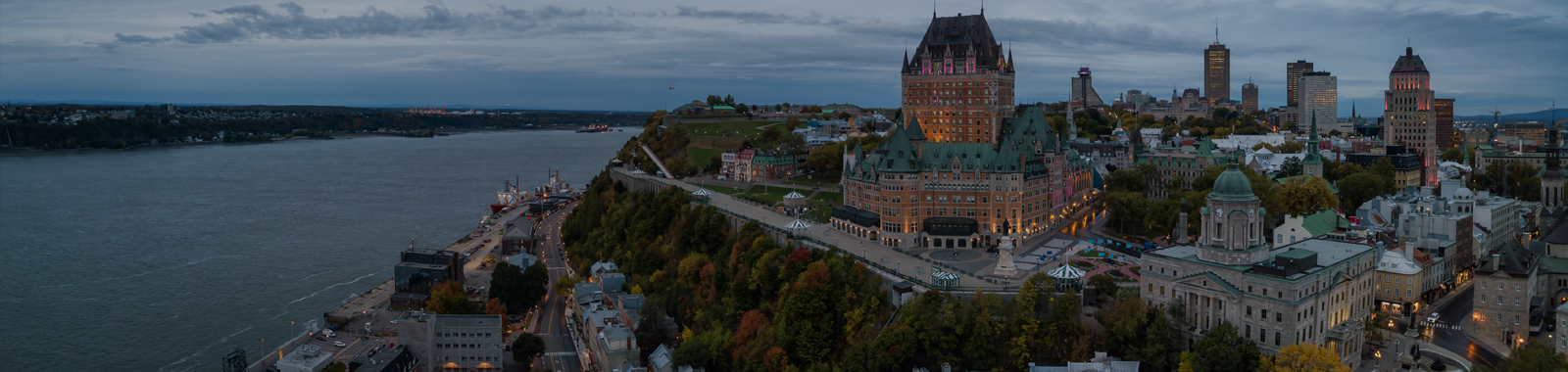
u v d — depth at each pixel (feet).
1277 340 581.53
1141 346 634.02
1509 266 643.04
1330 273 608.60
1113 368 618.44
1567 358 550.77
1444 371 602.03
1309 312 588.09
